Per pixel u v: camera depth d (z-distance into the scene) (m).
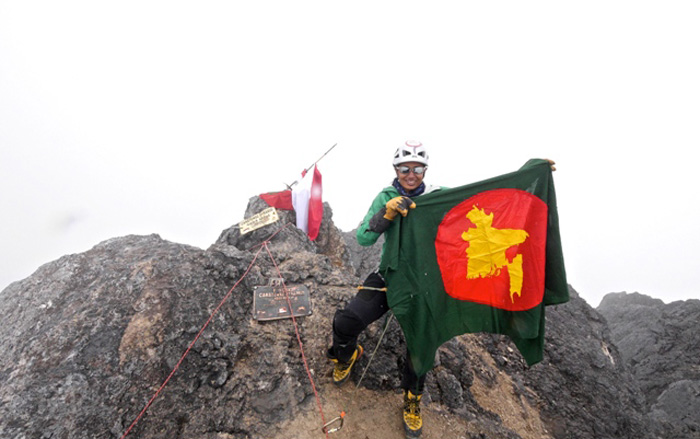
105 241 5.95
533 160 3.71
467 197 3.66
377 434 3.70
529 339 3.59
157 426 3.47
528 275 3.59
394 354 4.64
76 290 4.66
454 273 3.66
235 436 3.51
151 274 4.79
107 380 3.61
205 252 5.27
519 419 5.02
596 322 9.20
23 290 4.99
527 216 3.63
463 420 4.27
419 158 3.60
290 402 3.83
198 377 3.91
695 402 9.86
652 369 14.44
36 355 3.72
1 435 3.05
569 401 5.95
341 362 3.86
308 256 6.00
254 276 5.20
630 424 5.82
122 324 4.14
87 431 3.25
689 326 15.29
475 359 5.70
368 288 3.66
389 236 3.65
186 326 4.24
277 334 4.50
